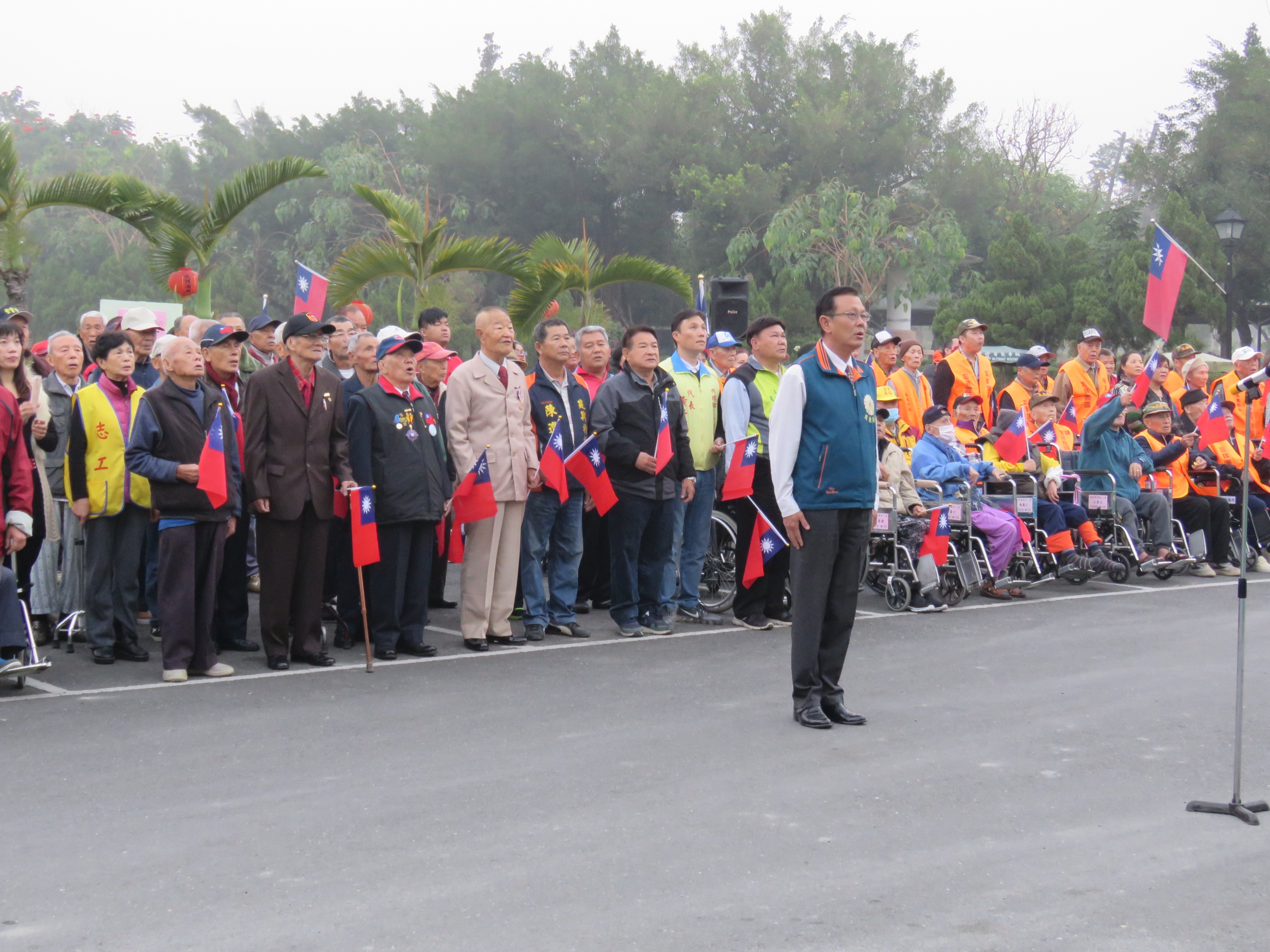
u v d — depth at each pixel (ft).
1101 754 19.81
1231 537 42.29
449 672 26.03
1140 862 15.25
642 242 186.70
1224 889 14.44
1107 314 123.95
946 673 25.73
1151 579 40.88
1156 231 42.91
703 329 31.94
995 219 183.42
